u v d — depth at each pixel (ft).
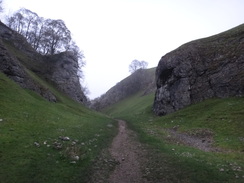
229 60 247.29
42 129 128.98
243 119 166.91
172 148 124.26
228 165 96.27
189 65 279.90
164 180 79.92
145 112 342.64
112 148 122.21
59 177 75.77
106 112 563.07
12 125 119.03
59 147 101.40
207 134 164.66
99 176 81.41
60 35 379.96
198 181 78.89
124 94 649.61
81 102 375.25
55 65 356.38
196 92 259.80
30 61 331.36
